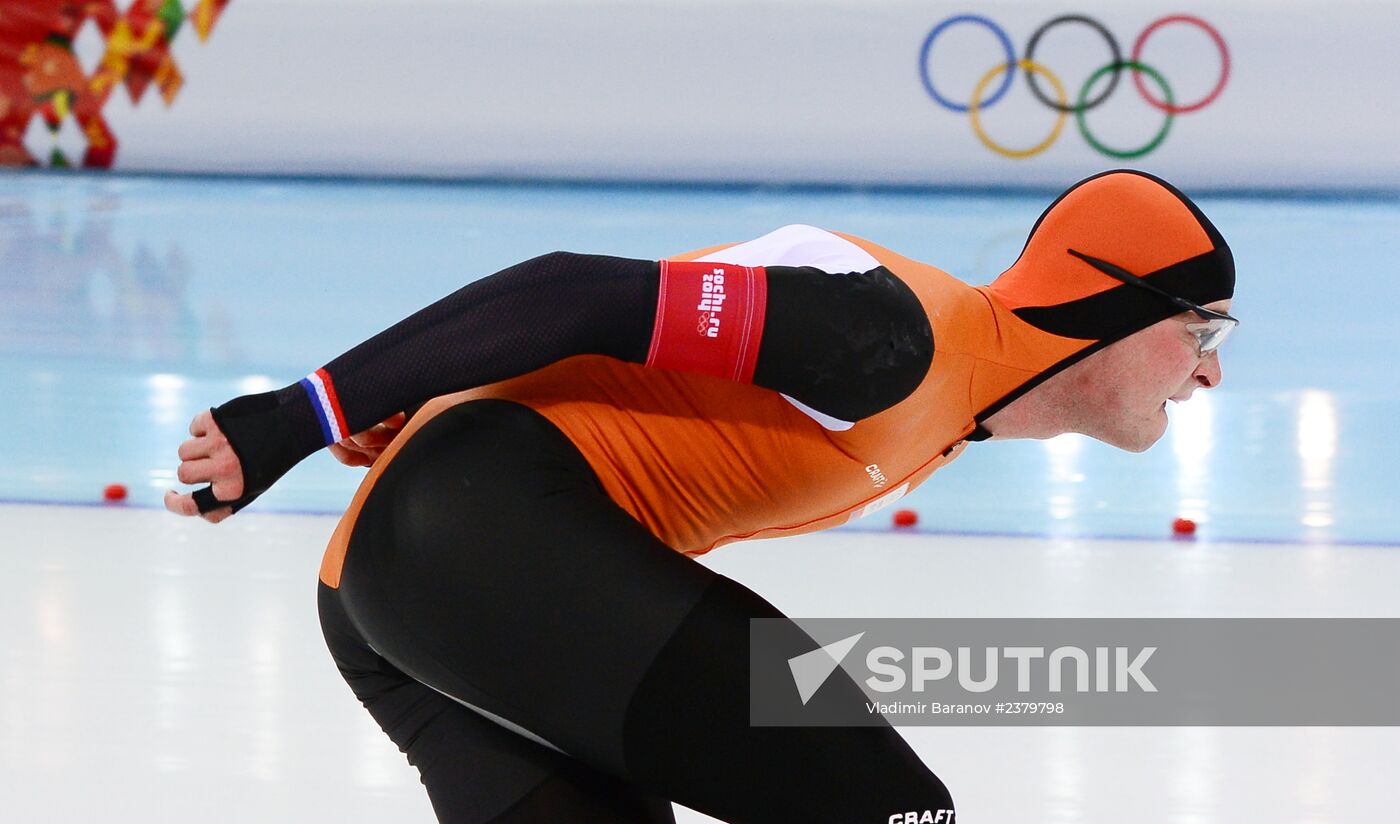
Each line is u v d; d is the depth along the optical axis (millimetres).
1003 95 22453
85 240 19703
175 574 8523
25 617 7859
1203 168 22453
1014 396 4277
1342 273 17500
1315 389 12836
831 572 8609
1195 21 21812
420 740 4305
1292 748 6492
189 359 13812
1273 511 9867
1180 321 4270
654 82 23219
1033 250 4324
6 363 13539
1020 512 9805
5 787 6035
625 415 4129
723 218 20812
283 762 6285
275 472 3789
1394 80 21828
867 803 3807
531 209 21672
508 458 3891
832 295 3857
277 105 24266
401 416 4574
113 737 6488
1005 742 6570
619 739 3717
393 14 23547
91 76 24781
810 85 22844
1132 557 8938
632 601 3699
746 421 4125
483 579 3744
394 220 20938
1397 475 10609
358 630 4184
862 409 3947
